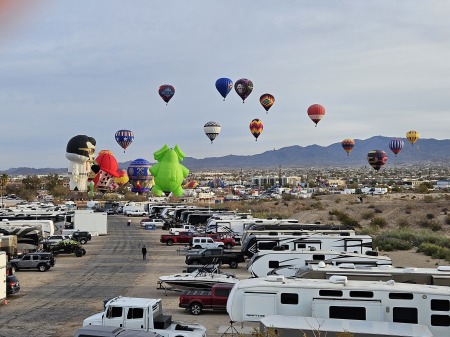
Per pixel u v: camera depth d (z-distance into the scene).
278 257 32.47
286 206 118.94
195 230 70.56
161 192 113.81
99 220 76.06
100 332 18.02
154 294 34.25
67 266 47.25
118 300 21.86
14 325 26.66
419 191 156.62
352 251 38.47
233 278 33.00
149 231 83.81
